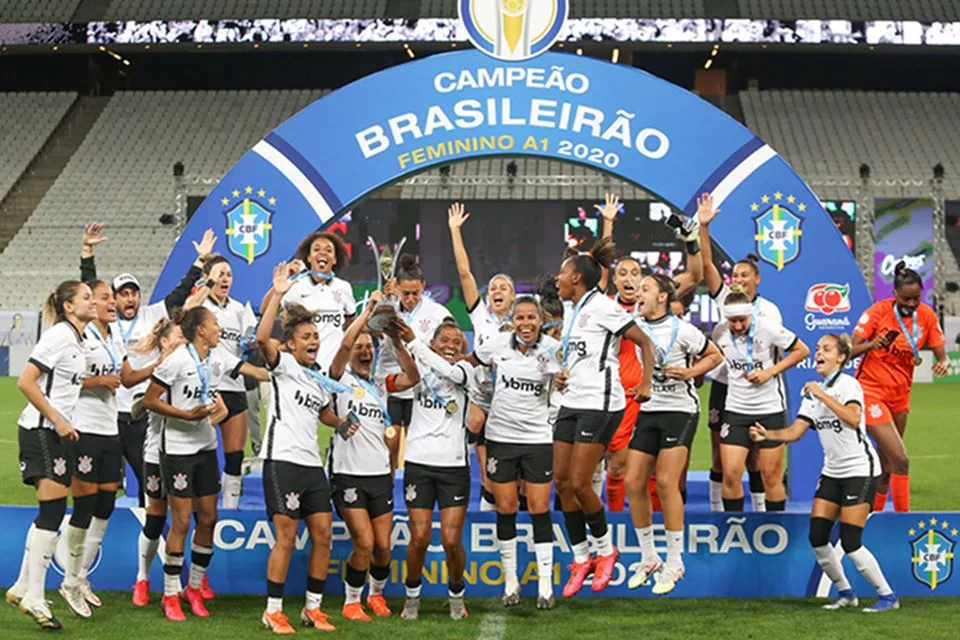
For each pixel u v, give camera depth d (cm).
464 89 786
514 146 786
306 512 573
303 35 2844
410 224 2366
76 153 3078
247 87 3444
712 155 786
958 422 1614
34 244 2831
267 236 792
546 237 2353
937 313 2327
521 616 598
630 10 3012
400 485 858
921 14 2981
